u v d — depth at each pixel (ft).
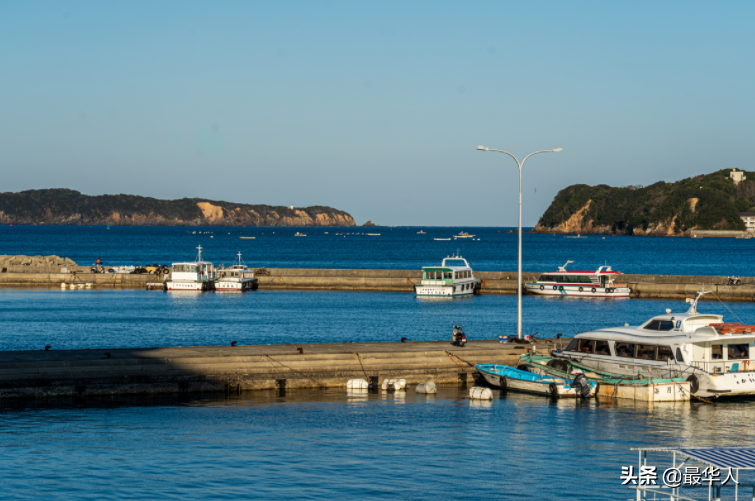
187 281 371.56
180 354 138.31
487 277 400.06
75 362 126.93
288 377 136.98
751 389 129.08
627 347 139.64
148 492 81.10
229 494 80.89
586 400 131.23
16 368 123.24
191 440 101.76
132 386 127.95
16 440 100.37
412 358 146.51
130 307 293.43
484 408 124.16
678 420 116.26
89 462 91.25
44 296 341.41
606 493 83.05
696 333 133.80
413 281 379.35
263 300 327.88
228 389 133.18
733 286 330.54
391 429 109.60
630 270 554.87
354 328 228.02
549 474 89.35
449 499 80.64
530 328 234.17
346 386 139.54
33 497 79.15
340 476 87.61
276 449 98.17
